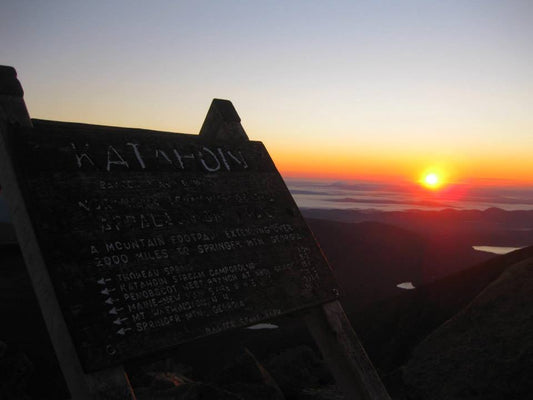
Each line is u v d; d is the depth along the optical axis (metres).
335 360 4.95
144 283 3.92
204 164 5.08
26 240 3.79
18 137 3.98
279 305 4.59
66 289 3.54
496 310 10.96
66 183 4.02
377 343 45.00
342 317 5.07
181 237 4.39
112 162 4.41
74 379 3.47
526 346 9.16
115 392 3.44
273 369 11.50
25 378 9.62
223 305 4.22
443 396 9.07
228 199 5.00
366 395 4.73
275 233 5.11
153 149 4.80
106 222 4.03
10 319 36.44
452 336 10.91
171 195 4.60
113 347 3.50
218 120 5.77
